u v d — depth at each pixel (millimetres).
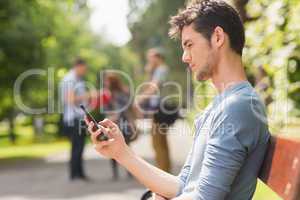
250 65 7051
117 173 16938
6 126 60219
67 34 45688
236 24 4129
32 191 15000
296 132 6562
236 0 6730
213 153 3891
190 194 4008
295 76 7293
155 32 47906
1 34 25547
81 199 13438
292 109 6957
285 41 6535
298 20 6387
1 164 24109
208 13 4125
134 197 13469
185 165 4551
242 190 4027
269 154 4027
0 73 26812
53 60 36719
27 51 26297
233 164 3857
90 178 17016
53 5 30391
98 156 25031
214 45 4109
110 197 13547
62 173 19016
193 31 4148
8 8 25422
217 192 3838
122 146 4414
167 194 4531
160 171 4574
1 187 15977
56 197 13852
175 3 42375
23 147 36875
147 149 25516
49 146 37562
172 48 39344
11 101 32344
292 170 3604
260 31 6660
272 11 6484
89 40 61344
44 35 27594
